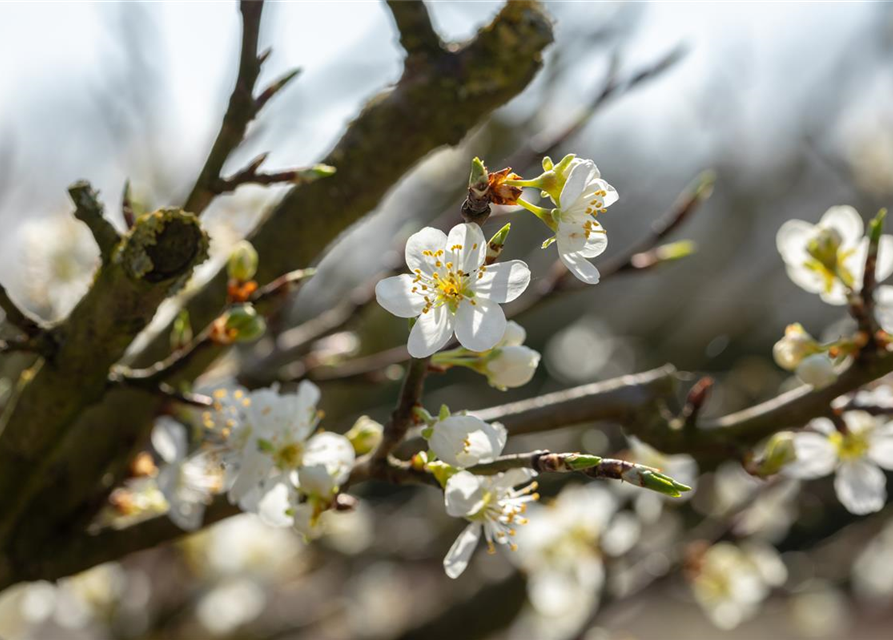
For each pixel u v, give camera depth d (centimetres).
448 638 68
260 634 69
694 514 72
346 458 33
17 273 54
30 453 35
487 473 31
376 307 69
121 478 38
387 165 38
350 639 72
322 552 75
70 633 71
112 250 32
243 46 33
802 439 38
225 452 36
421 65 38
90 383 34
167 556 67
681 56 45
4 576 37
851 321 40
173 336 35
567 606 58
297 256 39
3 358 47
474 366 32
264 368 47
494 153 69
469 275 30
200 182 33
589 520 58
